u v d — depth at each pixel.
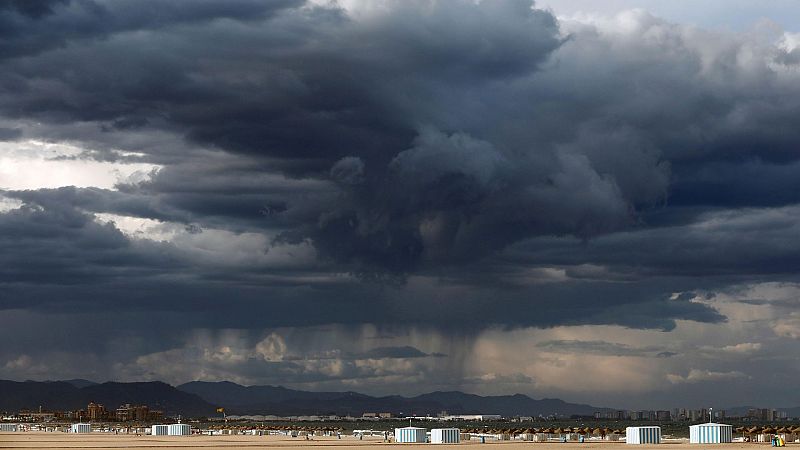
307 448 168.38
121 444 192.88
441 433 195.50
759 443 177.50
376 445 182.50
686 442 186.00
